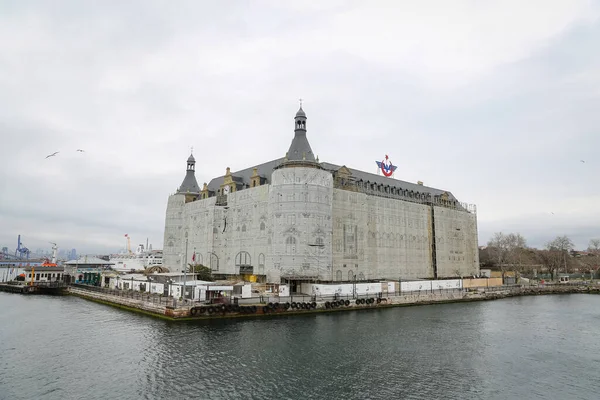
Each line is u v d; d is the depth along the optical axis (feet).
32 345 171.94
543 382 136.15
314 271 302.25
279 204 311.06
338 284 293.23
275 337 185.26
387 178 453.99
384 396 121.29
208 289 236.63
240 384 127.85
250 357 154.81
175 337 182.60
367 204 380.78
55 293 392.68
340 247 349.61
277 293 270.67
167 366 143.64
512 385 132.98
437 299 330.75
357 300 275.59
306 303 250.57
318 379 133.59
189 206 431.84
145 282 307.37
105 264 518.37
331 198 323.57
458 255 481.05
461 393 125.18
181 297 251.80
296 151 328.70
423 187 494.59
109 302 295.07
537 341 193.47
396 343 181.68
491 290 396.57
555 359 163.12
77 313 254.27
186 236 430.61
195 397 117.70
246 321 219.41
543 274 649.20
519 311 291.99
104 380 130.41
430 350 172.24
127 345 170.30
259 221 344.69
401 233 415.03
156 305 231.91
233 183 392.47
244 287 252.21
